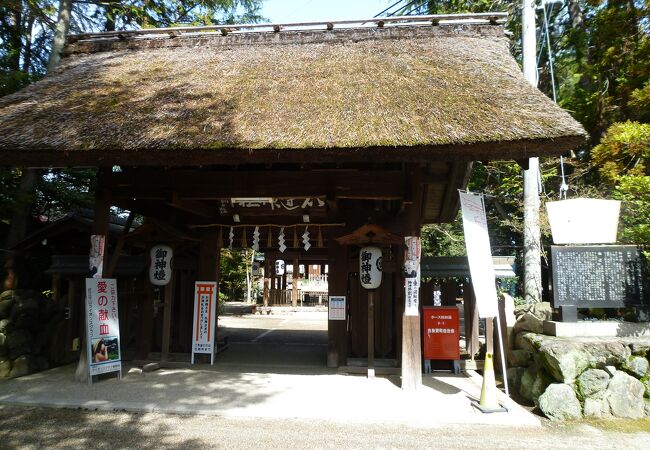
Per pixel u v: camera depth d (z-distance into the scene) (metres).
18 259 9.51
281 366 7.78
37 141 5.54
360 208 7.82
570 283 5.88
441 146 5.02
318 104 6.02
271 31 8.62
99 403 5.25
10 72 9.59
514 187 12.24
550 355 5.22
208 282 7.93
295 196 6.51
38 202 11.70
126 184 6.71
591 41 12.16
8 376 6.53
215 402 5.38
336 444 4.24
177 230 7.64
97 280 6.47
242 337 12.07
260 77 7.07
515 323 6.76
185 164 5.63
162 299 8.73
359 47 7.93
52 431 4.49
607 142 9.03
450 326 7.37
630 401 5.05
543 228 9.12
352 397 5.68
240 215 7.91
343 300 7.67
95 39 9.26
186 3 13.29
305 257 18.06
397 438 4.41
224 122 5.73
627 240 6.44
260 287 27.30
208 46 8.67
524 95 5.58
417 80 6.39
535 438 4.45
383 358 7.66
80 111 6.25
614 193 7.18
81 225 9.35
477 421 4.83
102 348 6.39
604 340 5.38
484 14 8.02
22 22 11.63
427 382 6.59
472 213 5.83
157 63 8.08
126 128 5.72
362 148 5.12
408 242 6.22
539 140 4.83
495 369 7.23
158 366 7.41
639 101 9.42
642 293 5.75
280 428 4.64
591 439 4.42
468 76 6.32
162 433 4.46
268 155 5.36
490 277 5.69
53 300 7.78
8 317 6.91
